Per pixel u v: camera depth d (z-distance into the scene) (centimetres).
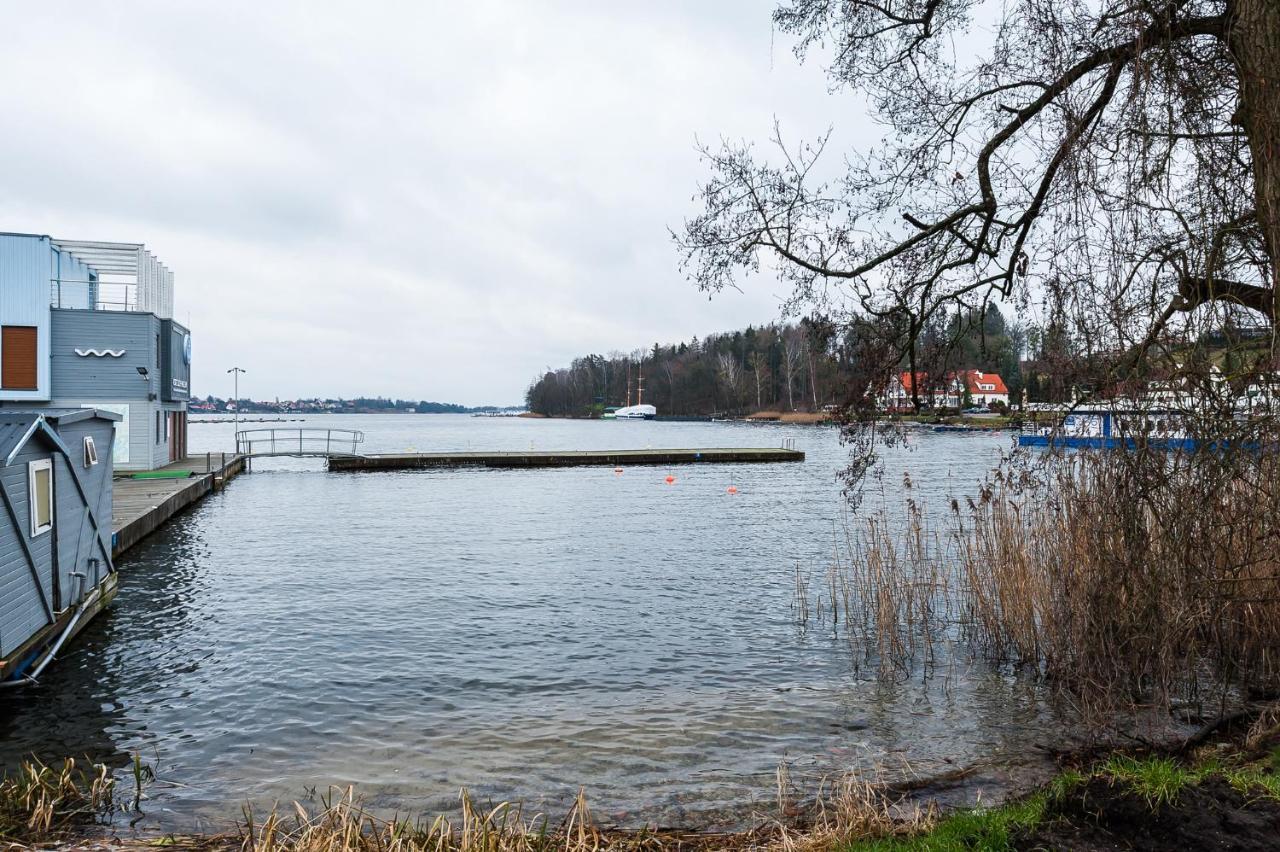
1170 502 655
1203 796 461
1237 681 848
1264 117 565
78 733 816
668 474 4062
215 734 809
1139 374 608
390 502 2889
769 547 1925
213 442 8475
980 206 757
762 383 13150
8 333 2802
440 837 527
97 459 1258
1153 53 581
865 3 754
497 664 1034
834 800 629
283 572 1633
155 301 3328
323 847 509
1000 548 1085
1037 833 465
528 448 6938
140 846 560
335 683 962
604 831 593
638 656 1067
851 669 1009
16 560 936
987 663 1017
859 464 808
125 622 1245
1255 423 586
